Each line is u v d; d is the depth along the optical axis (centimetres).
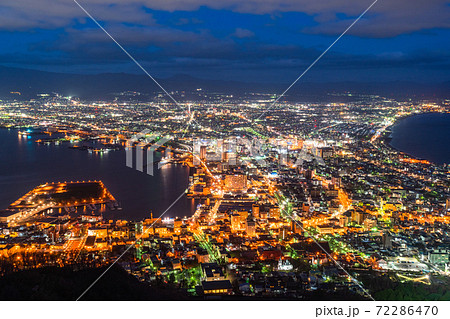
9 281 19288
